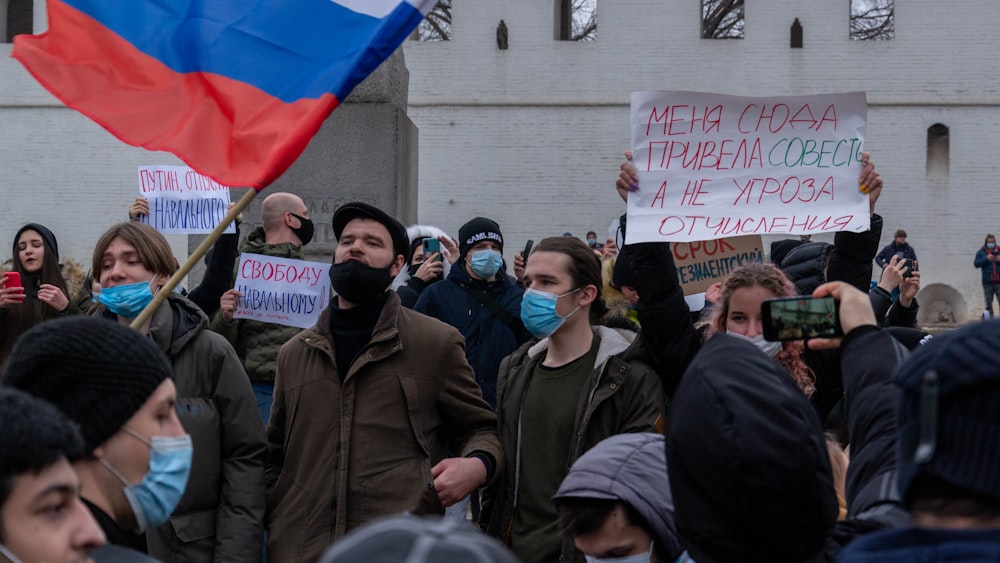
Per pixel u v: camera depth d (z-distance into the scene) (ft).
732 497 6.52
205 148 12.85
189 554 12.80
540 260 13.67
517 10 84.43
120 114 12.90
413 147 30.78
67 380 7.30
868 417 7.72
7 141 85.05
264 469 13.44
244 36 13.15
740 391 6.70
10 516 5.98
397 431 13.26
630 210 14.82
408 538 4.52
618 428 13.07
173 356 13.21
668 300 13.58
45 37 13.03
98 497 7.46
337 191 27.71
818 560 6.95
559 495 8.62
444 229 84.74
